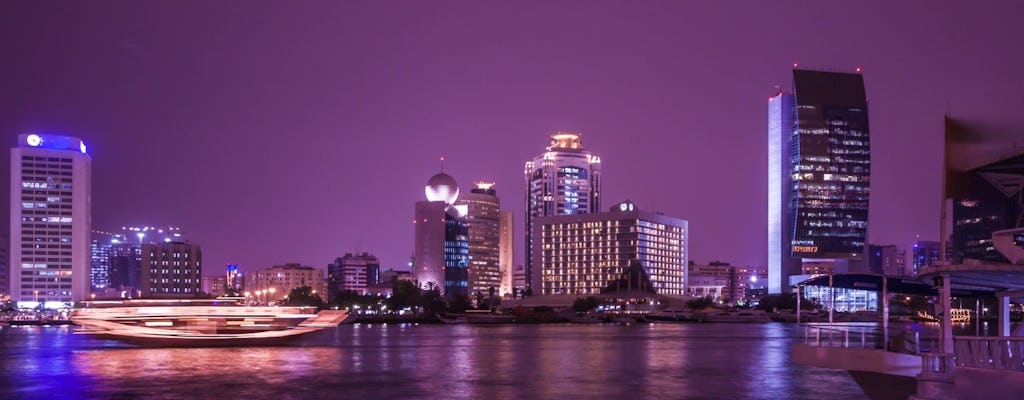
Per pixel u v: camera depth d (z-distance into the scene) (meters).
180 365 90.12
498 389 64.44
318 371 82.06
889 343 79.56
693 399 56.72
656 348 129.50
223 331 129.38
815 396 55.94
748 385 65.19
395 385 68.00
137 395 61.78
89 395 62.00
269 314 131.75
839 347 73.38
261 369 84.69
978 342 38.53
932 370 40.62
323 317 135.50
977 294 70.00
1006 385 36.16
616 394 60.50
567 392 62.16
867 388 59.41
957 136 51.69
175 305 127.31
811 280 75.06
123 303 124.50
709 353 114.31
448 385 67.88
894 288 74.44
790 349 125.75
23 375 78.44
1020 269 45.06
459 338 173.88
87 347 129.50
